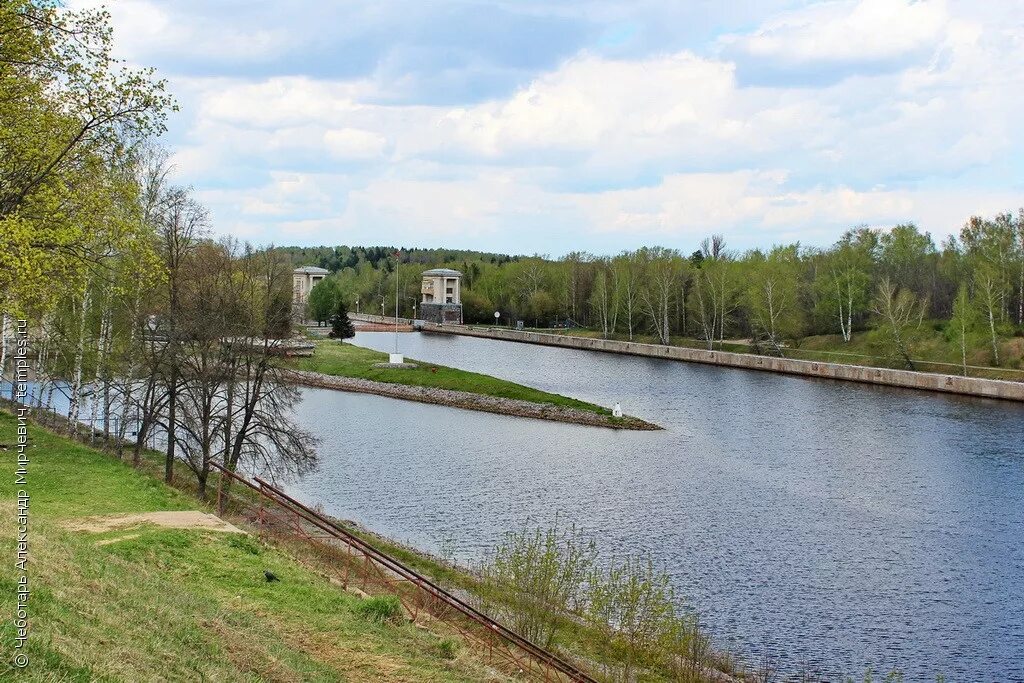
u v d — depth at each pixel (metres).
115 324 50.00
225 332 42.81
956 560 40.59
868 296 134.50
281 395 47.09
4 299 25.98
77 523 25.69
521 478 57.06
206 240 47.59
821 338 135.25
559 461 62.66
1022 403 88.88
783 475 57.81
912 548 42.31
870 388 102.69
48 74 28.33
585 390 101.12
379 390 99.75
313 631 21.03
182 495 34.38
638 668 27.84
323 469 58.81
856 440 70.06
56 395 81.44
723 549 42.06
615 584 32.19
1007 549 42.19
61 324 51.75
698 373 119.06
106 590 17.81
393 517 47.34
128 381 48.59
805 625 33.16
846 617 33.97
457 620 27.94
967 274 129.00
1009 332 107.50
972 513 48.44
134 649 15.21
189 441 50.53
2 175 27.77
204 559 23.94
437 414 85.75
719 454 65.19
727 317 152.38
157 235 42.84
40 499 28.48
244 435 44.84
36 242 26.31
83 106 28.70
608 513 48.53
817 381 109.50
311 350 122.56
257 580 23.45
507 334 182.75
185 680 15.05
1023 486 54.22
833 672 29.41
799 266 150.38
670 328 167.88
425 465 60.78
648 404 90.44
